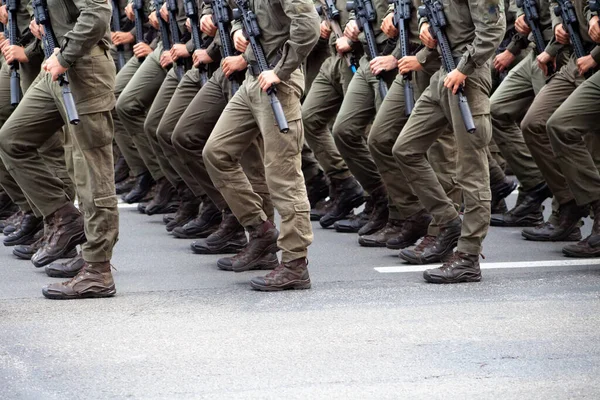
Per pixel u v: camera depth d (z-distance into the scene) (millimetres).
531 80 22391
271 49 17141
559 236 21750
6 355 13648
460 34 17469
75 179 16844
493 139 23531
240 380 12617
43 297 16906
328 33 23000
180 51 22172
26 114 18391
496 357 13461
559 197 21703
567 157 19891
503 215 23781
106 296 16875
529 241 21906
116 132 25984
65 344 14125
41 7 16812
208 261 19984
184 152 20141
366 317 15430
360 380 12594
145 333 14633
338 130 21703
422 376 12742
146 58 24391
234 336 14453
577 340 14188
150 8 24594
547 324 14984
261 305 16250
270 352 13719
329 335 14477
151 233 23000
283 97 17062
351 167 21922
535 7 20859
